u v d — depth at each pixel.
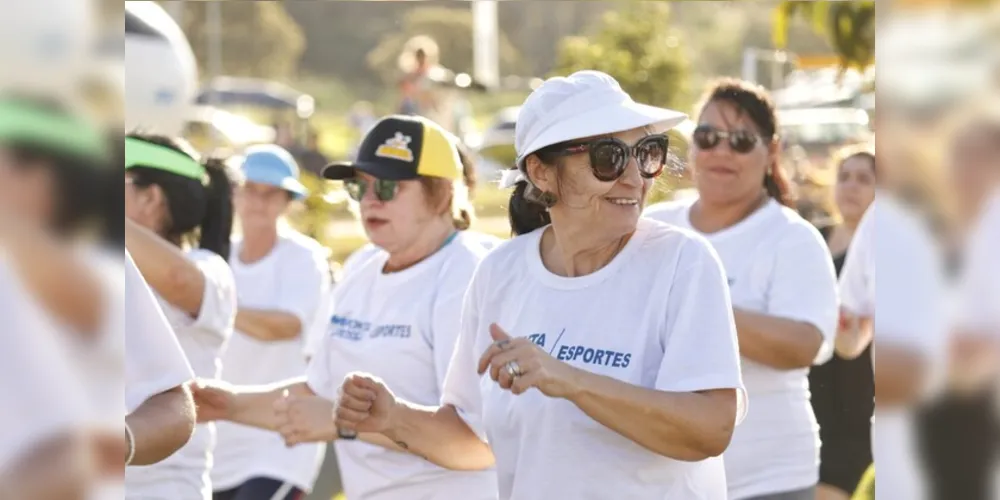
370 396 5.44
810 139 19.27
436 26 55.44
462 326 5.27
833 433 8.59
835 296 6.96
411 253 6.47
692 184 7.17
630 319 4.46
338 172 6.51
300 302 9.32
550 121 4.55
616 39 28.80
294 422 6.30
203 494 6.41
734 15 36.91
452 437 5.45
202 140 23.30
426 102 28.14
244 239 9.55
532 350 4.23
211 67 35.69
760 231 6.97
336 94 56.19
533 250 4.84
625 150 4.48
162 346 4.06
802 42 20.22
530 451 4.56
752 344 6.69
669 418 4.21
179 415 4.06
